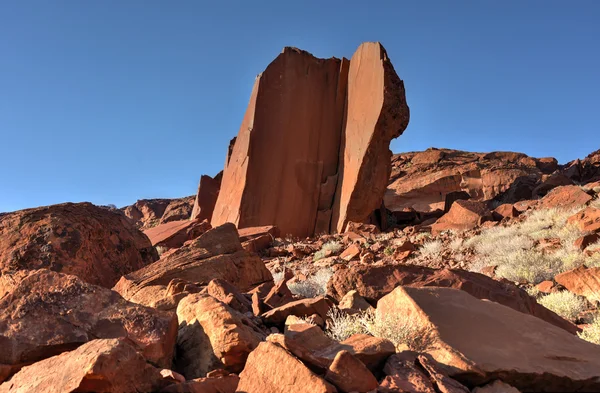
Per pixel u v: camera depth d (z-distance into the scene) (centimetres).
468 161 7575
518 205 2358
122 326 448
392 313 529
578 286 1026
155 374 361
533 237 1684
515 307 705
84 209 1084
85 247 983
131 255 1106
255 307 701
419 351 448
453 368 414
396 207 6650
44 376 340
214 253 1069
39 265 915
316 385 340
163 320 464
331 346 465
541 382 424
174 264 1010
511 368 417
